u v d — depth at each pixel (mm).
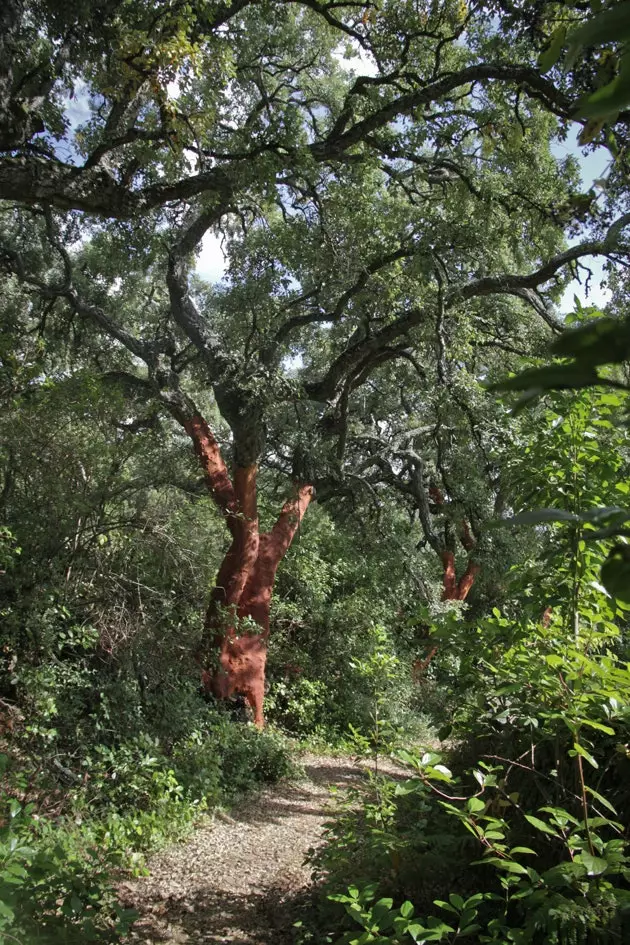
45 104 11773
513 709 3887
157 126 10195
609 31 583
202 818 8438
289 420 15945
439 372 14195
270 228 13523
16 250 17422
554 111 11164
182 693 10641
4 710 7777
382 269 14039
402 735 5750
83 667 9070
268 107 13211
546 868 3764
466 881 4223
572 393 3846
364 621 17562
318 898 5562
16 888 3893
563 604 3820
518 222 13680
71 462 9180
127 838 6949
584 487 3688
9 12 8609
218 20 11102
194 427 14555
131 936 5090
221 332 17766
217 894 6156
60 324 18297
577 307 3941
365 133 11477
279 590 17141
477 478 17516
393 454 21094
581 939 2934
